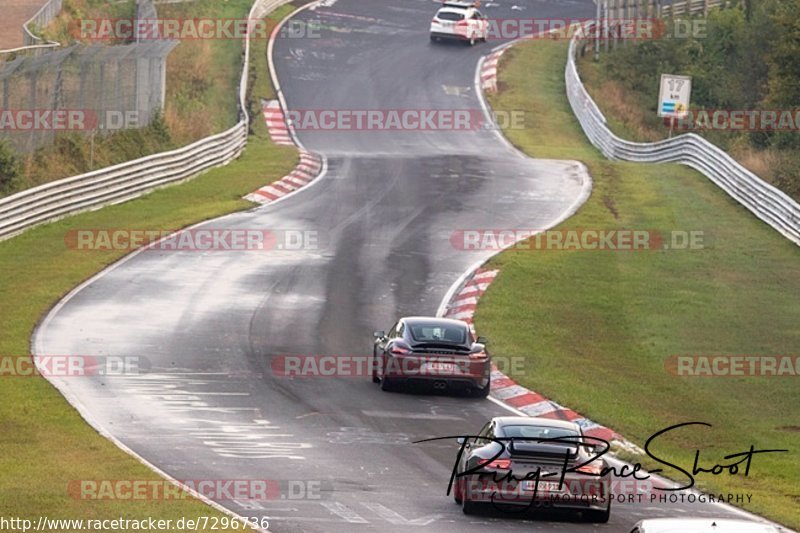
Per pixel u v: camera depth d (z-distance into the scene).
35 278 124.81
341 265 138.75
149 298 121.25
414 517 60.06
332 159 198.50
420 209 167.25
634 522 61.78
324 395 92.56
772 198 161.62
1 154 149.25
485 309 123.69
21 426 78.19
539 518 61.72
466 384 93.44
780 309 126.94
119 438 76.81
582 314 124.12
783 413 94.56
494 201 173.38
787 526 63.41
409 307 124.62
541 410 92.19
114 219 152.50
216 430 80.00
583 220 163.50
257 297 124.50
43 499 59.84
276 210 163.12
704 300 129.88
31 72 156.88
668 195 179.25
